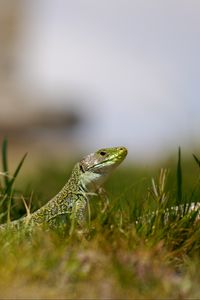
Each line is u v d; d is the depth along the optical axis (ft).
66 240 31.12
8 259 29.27
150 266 28.99
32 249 30.09
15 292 27.43
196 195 37.55
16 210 38.75
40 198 41.65
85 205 36.40
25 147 112.06
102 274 28.35
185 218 33.65
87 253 29.35
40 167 68.39
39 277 28.37
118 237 31.24
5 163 43.86
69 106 129.18
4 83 132.57
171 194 36.83
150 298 27.50
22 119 120.16
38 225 33.88
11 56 138.21
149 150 113.09
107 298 27.35
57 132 121.70
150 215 34.01
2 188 40.37
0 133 116.06
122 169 67.46
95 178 36.99
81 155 85.10
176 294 27.76
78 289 27.73
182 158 68.03
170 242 32.32
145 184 46.60
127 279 27.94
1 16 139.54
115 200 35.04
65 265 28.55
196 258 30.99
